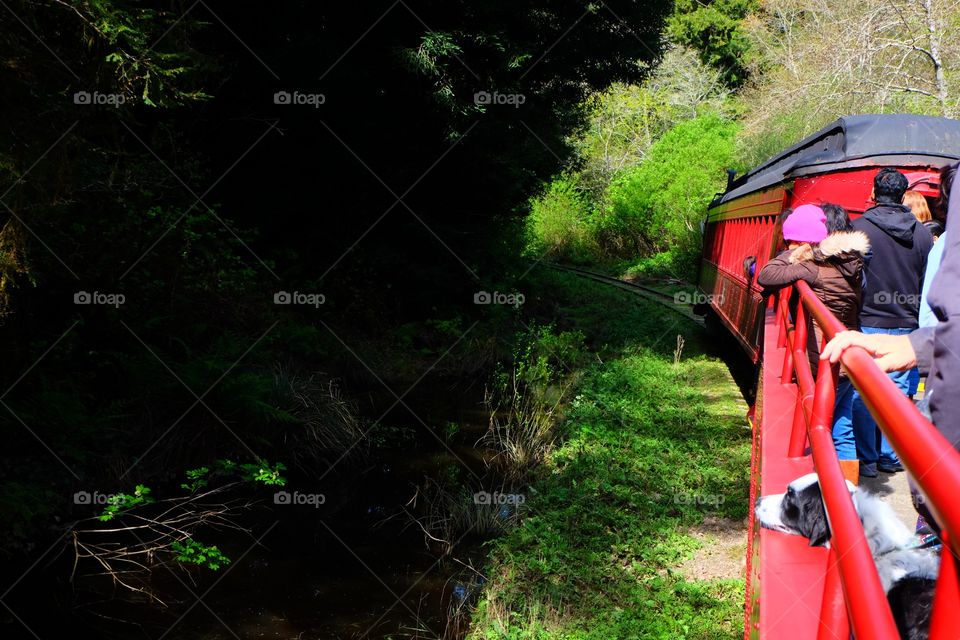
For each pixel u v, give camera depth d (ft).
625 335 57.11
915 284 17.35
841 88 61.98
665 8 56.59
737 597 19.83
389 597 20.63
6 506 21.30
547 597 20.20
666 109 139.64
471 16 44.39
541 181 65.41
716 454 30.58
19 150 19.99
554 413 36.68
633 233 116.16
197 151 39.47
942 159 25.75
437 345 46.83
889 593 6.09
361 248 45.52
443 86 43.50
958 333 4.69
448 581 21.63
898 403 3.90
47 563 21.26
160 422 28.40
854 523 4.69
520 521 24.90
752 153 90.74
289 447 29.60
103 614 19.22
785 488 10.14
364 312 44.83
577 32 52.47
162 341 30.55
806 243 16.93
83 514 23.66
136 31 20.65
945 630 3.34
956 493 2.89
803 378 10.91
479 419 35.55
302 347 37.47
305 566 22.12
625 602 19.86
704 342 55.62
